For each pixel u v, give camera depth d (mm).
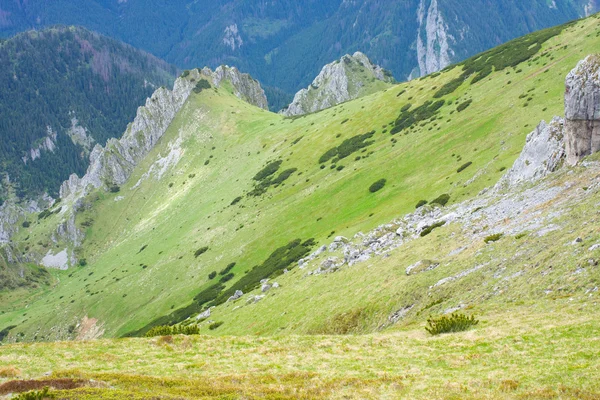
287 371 33094
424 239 72062
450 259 59031
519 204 65750
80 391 26672
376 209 115000
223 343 40812
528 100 120125
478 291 47719
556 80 123188
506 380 27172
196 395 28125
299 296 77125
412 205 102312
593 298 36562
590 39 139000
